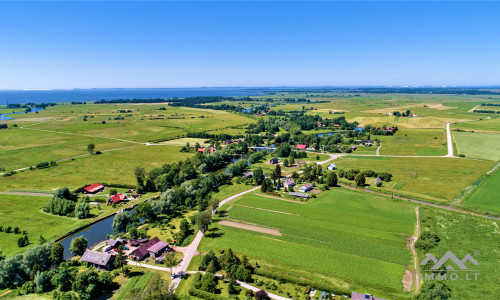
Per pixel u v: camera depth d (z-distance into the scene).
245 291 73.94
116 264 84.44
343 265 83.88
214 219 115.25
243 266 81.06
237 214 119.12
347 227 106.88
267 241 97.94
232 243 96.88
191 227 109.19
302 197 136.00
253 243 96.75
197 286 75.25
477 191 137.12
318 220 112.94
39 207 125.38
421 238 96.00
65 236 103.62
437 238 94.56
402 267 82.56
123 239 101.44
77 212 116.38
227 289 75.06
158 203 120.06
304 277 78.56
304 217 115.75
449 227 102.94
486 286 72.75
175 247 95.88
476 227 102.69
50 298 72.94
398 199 132.62
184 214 122.62
